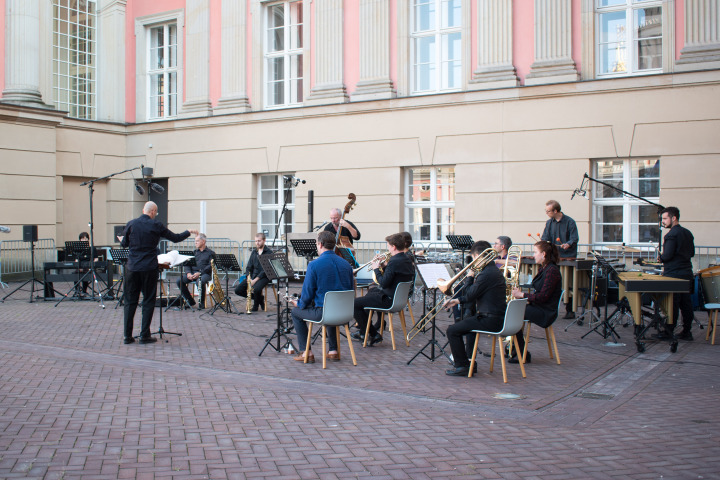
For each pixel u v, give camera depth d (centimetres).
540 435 488
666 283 767
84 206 1834
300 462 432
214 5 1758
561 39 1305
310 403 571
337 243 973
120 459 435
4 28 1669
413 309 1156
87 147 1814
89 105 1883
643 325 824
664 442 473
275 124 1653
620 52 1283
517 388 627
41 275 1692
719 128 1162
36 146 1681
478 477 410
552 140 1313
